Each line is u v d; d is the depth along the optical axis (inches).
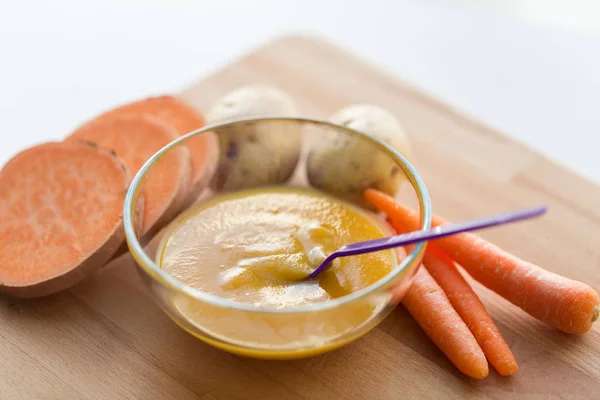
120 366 18.6
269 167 21.4
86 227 19.6
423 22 32.7
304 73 26.0
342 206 20.2
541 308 19.2
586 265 21.0
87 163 20.3
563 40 31.8
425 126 24.5
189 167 20.4
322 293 18.1
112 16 33.1
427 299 19.2
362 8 33.5
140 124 21.4
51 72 30.6
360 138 20.4
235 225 19.5
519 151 23.8
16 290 19.3
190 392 18.2
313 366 18.7
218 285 18.2
